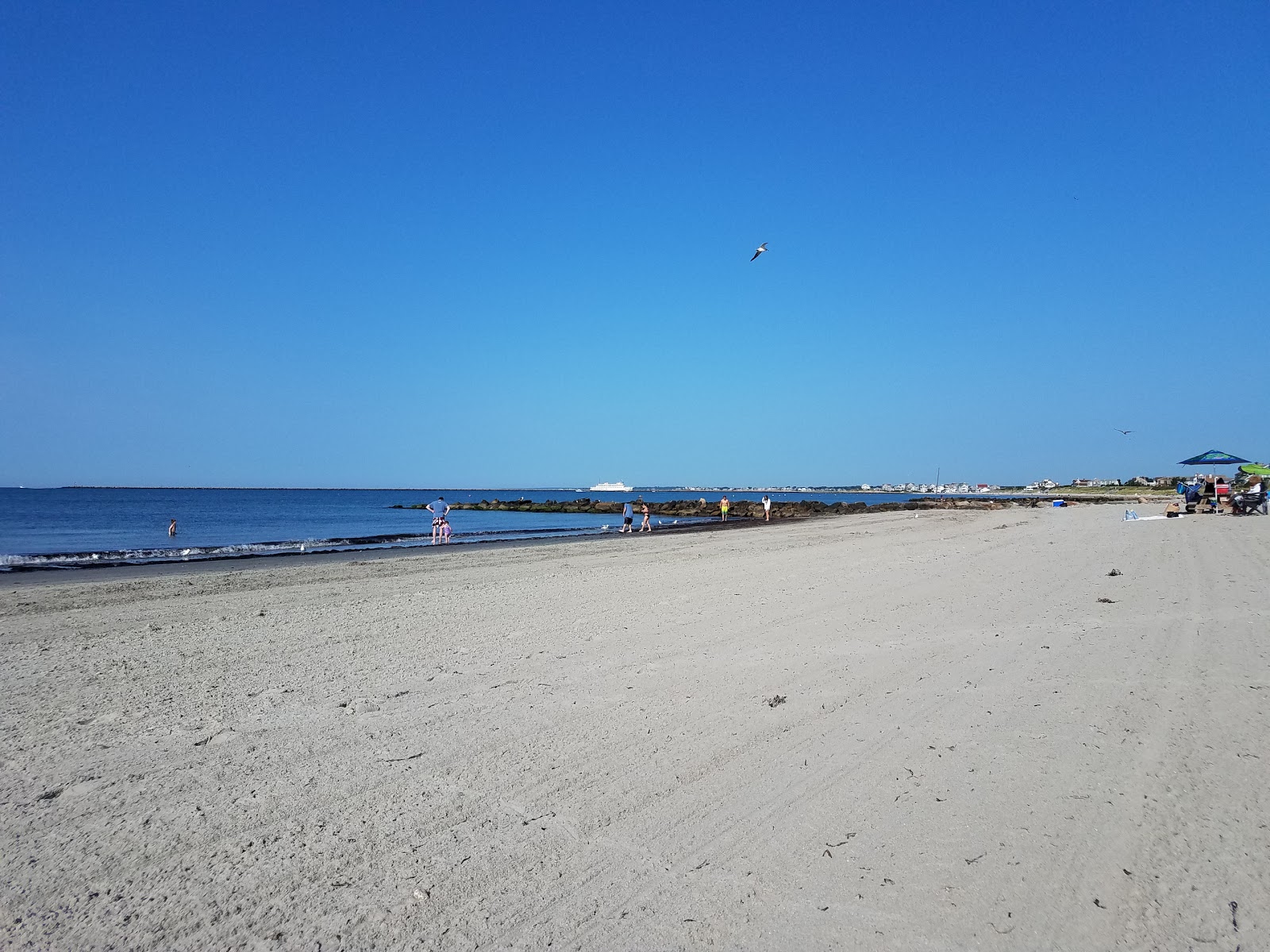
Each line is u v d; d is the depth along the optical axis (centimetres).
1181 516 2898
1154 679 598
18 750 496
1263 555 1433
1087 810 375
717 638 826
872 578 1323
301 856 350
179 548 2764
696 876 327
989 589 1127
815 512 6531
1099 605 944
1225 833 345
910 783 416
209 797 419
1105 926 281
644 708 573
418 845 360
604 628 912
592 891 317
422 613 1064
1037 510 5003
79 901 314
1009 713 530
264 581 1573
